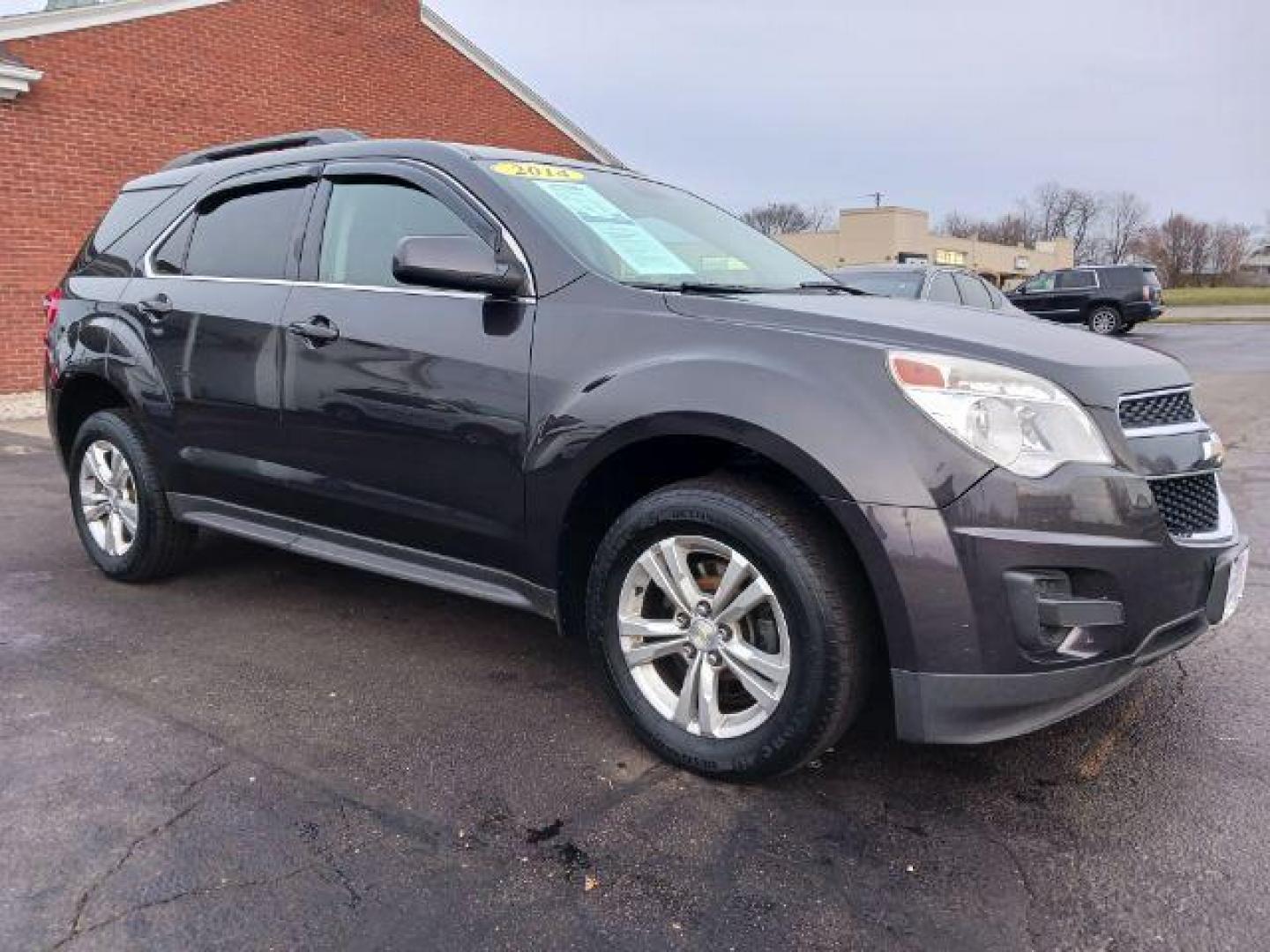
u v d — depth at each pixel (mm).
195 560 4961
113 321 4352
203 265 4113
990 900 2273
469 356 3145
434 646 3824
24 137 10641
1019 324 3094
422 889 2293
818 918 2213
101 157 11336
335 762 2889
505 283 3062
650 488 3076
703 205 4230
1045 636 2443
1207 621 2746
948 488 2410
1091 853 2455
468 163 3398
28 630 3934
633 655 2920
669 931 2162
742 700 2893
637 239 3434
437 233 3398
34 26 10609
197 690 3377
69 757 2879
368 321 3412
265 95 13031
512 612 4242
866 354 2562
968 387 2465
